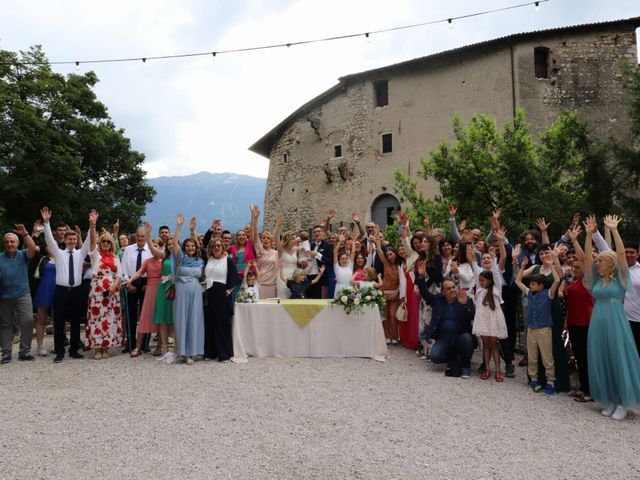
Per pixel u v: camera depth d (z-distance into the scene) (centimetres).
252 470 379
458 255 735
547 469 386
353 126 2419
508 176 1283
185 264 718
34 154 1839
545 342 592
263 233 902
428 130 2177
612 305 521
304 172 2648
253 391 577
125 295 795
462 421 489
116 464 388
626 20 1964
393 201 2283
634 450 424
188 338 708
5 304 723
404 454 410
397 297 862
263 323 765
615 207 1104
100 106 2258
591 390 527
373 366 707
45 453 409
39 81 1911
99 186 2430
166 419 485
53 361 725
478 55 2062
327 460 398
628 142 1939
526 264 712
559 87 1977
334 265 858
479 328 643
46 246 800
